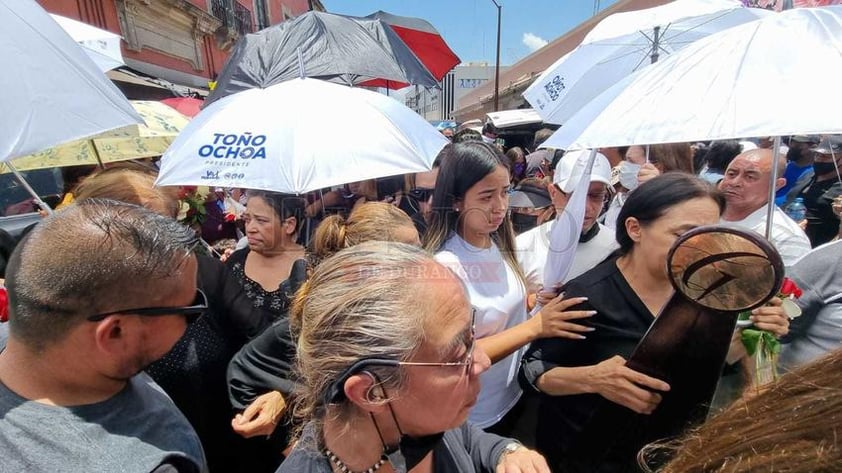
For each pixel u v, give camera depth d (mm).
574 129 1477
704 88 1034
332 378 677
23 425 739
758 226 2043
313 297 726
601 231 1921
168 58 10961
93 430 776
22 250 781
